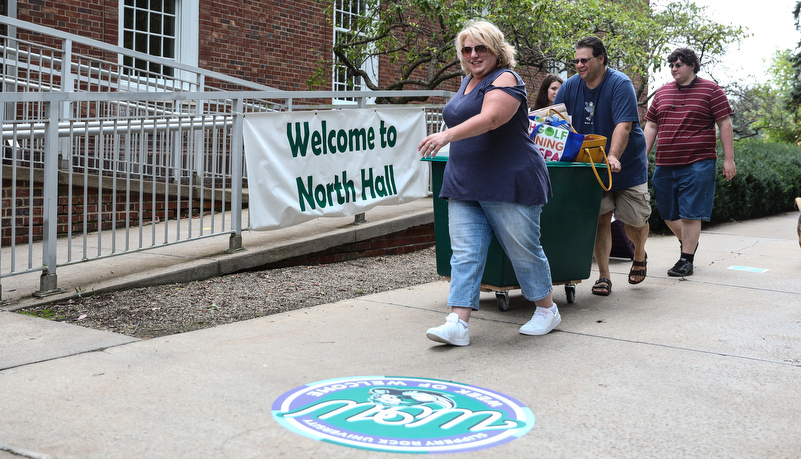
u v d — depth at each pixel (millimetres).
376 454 2479
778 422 2842
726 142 6215
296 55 12156
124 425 2693
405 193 7164
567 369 3512
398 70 13578
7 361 3477
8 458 2402
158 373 3334
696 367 3572
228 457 2426
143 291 5027
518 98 3648
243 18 11352
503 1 9914
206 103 10070
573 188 4719
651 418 2863
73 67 9414
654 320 4598
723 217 11180
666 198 6465
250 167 5793
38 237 7047
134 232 7219
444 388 3199
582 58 5039
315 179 6273
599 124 5148
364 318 4551
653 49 11984
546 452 2520
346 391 3135
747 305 5090
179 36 10750
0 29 8750
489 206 3877
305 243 6270
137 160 7793
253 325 4332
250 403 2957
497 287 4703
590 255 4988
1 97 4426
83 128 6727
